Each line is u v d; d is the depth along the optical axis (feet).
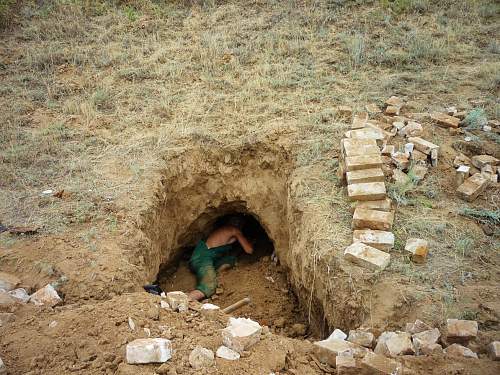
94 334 10.93
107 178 16.89
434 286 12.61
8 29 25.90
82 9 27.68
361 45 23.54
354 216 14.30
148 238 15.66
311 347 11.39
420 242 13.58
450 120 18.79
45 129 18.99
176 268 20.44
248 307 17.90
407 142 17.87
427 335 11.19
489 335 11.14
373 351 11.19
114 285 13.08
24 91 21.27
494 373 9.98
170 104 20.56
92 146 18.40
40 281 13.06
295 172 17.16
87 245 14.21
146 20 26.71
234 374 10.10
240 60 23.12
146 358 10.18
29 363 10.36
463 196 15.51
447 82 21.52
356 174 15.34
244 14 27.20
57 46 24.49
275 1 28.09
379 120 19.17
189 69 22.79
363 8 27.32
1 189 16.30
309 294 15.26
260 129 18.90
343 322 13.04
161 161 17.76
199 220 19.92
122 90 21.39
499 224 14.69
